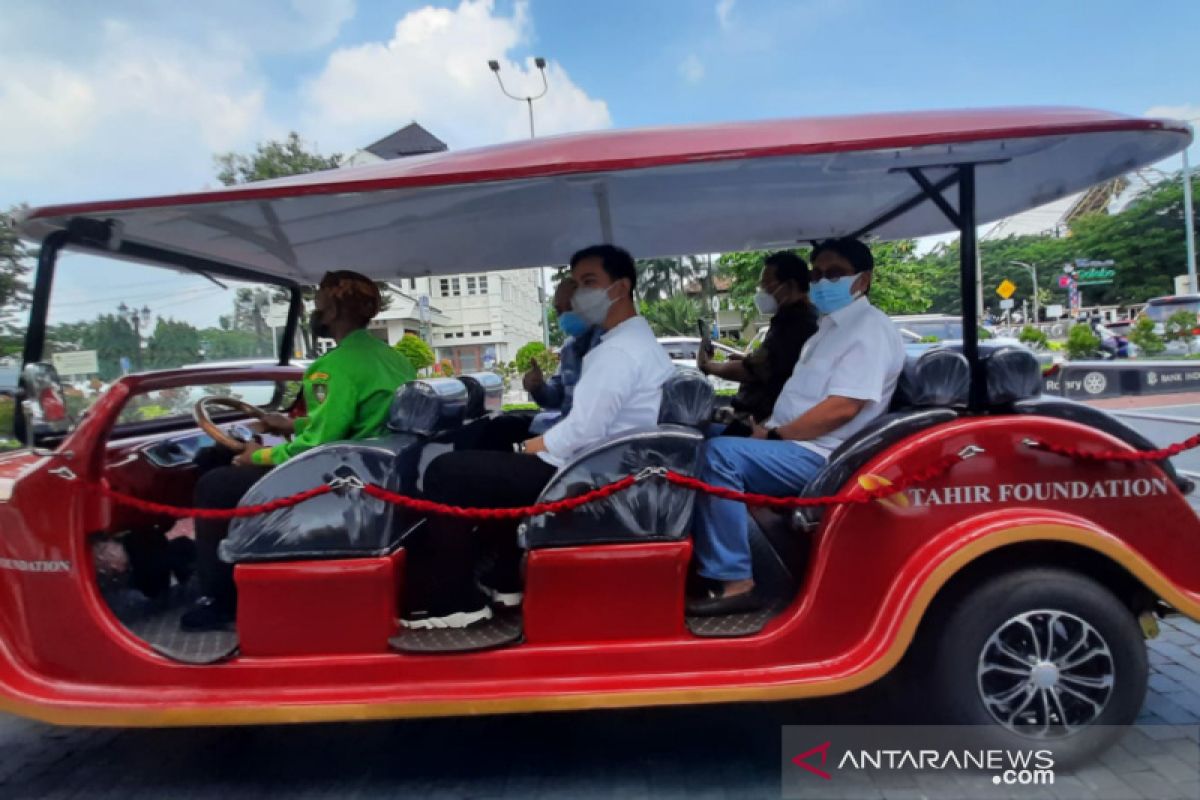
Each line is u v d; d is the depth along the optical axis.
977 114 2.30
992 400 2.59
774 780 2.46
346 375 2.57
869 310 2.79
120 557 2.72
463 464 2.54
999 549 2.45
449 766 2.63
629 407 2.57
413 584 2.59
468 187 2.40
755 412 3.73
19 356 2.61
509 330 20.59
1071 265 36.47
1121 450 2.38
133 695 2.35
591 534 2.35
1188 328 17.17
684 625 2.40
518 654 2.35
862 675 2.32
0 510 2.40
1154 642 3.36
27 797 2.54
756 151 2.17
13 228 2.40
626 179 2.70
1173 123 2.21
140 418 3.17
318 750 2.77
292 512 2.34
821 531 2.42
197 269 3.18
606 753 2.67
